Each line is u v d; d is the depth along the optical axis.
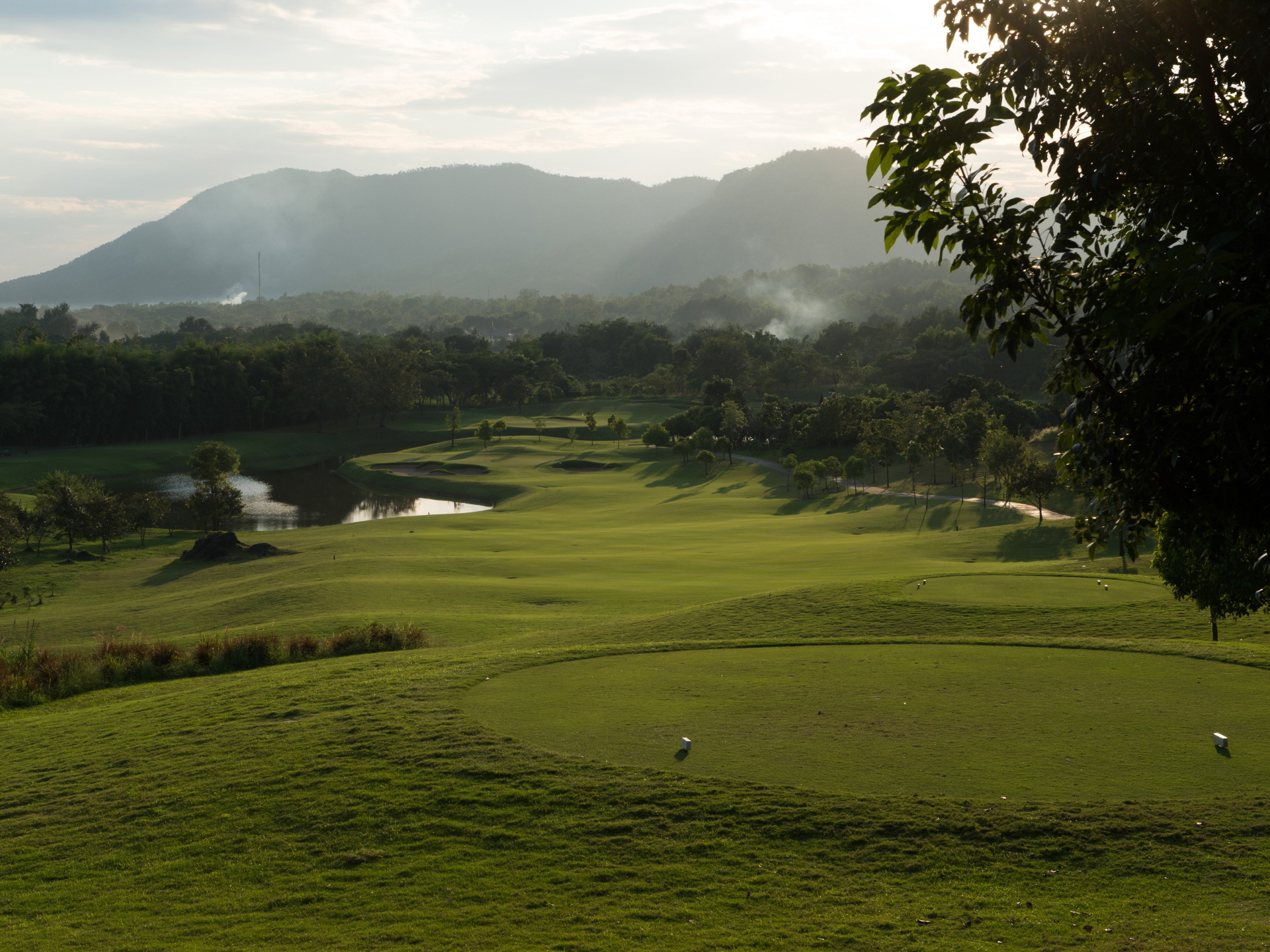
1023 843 10.48
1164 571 18.92
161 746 15.83
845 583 30.22
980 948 8.61
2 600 49.06
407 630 28.75
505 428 150.12
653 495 100.88
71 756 15.98
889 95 6.29
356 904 10.05
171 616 39.62
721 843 10.89
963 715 14.66
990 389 122.69
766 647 20.33
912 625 24.53
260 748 15.04
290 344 178.88
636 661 19.23
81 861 11.56
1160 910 9.13
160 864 11.31
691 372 199.25
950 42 6.22
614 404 191.88
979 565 42.16
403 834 11.62
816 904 9.59
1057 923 8.98
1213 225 5.66
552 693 16.91
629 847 10.94
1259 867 9.74
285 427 169.50
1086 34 5.66
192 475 81.38
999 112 6.01
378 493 111.38
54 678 24.92
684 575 44.84
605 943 8.98
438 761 13.70
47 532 68.38
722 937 9.02
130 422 147.62
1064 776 12.06
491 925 9.46
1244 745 12.95
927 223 6.56
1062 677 16.81
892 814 11.21
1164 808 11.03
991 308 6.65
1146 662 17.73
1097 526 7.03
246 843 11.73
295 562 55.56
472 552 56.69
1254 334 5.23
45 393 133.75
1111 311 5.74
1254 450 5.51
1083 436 6.66
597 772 12.91
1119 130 5.91
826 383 192.88
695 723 14.81
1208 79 5.65
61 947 9.44
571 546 59.09
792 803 11.62
